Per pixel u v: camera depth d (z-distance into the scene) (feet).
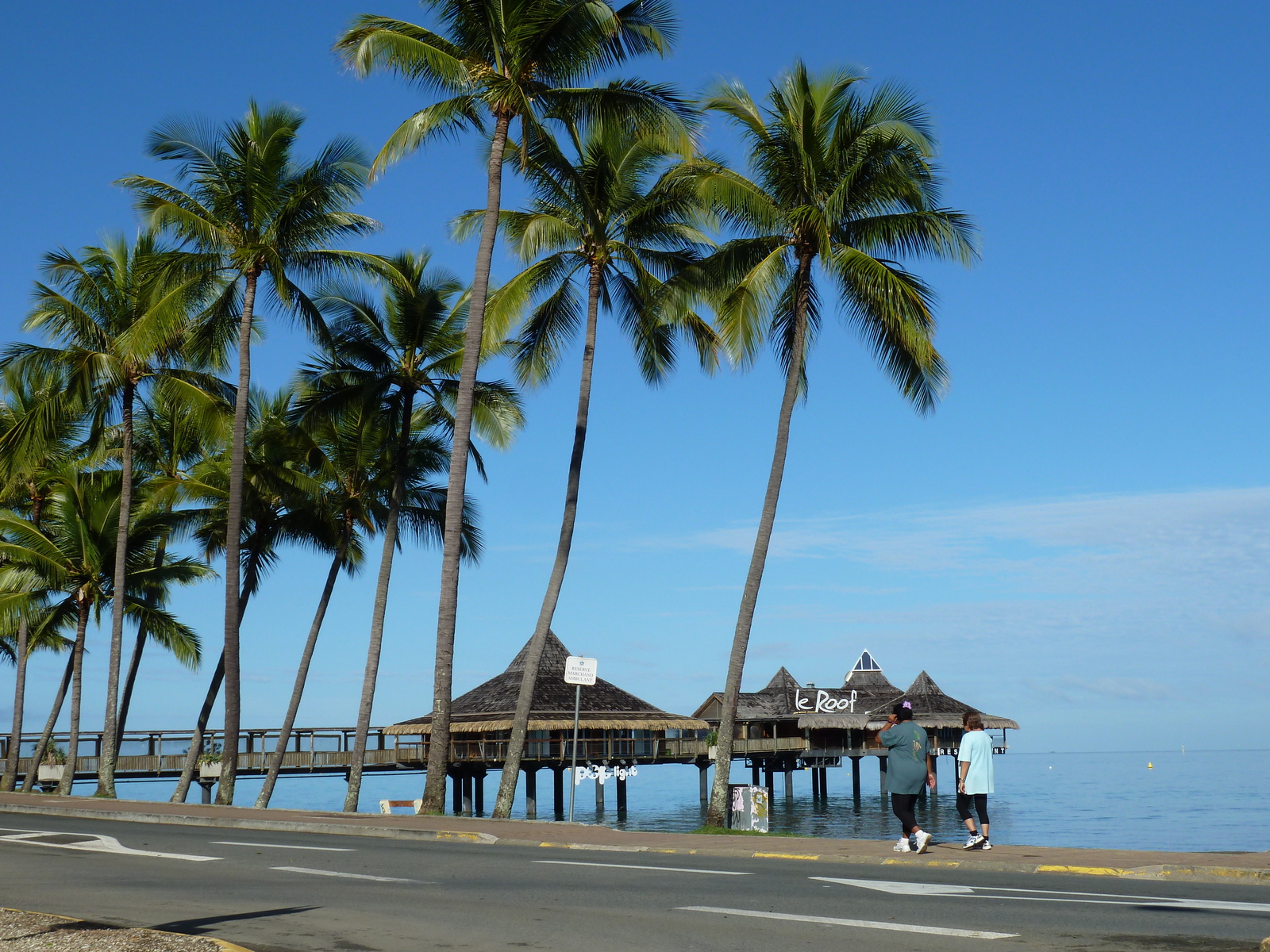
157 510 127.95
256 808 85.25
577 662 72.13
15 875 44.55
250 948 28.55
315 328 104.63
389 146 83.97
